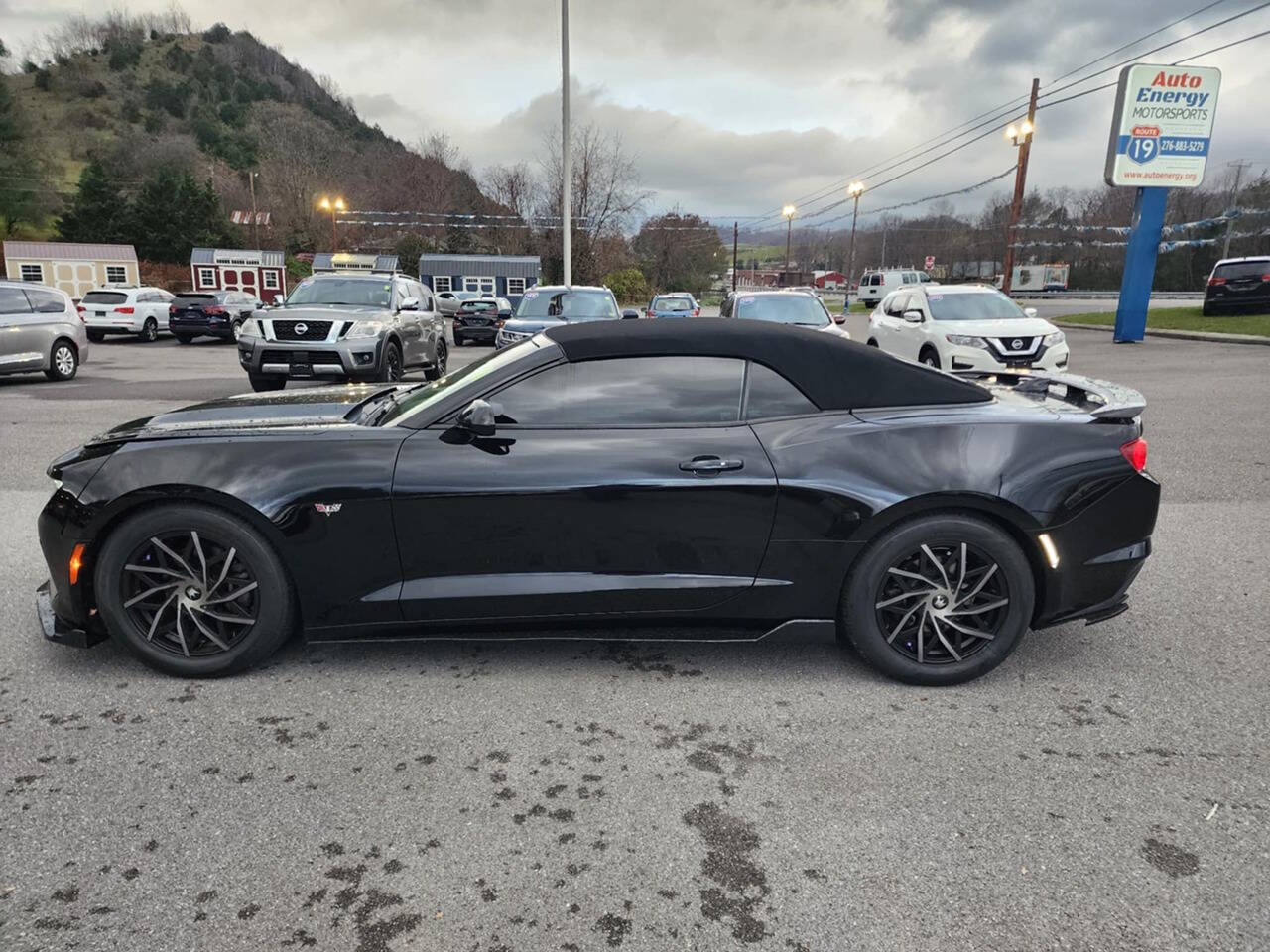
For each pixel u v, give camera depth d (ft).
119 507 9.62
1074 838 7.39
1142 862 7.07
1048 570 10.03
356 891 6.66
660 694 10.05
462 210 225.56
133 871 6.84
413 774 8.32
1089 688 10.23
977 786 8.17
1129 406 10.23
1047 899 6.62
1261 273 65.98
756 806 7.84
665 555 9.97
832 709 9.71
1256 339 52.60
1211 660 10.98
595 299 43.21
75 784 8.02
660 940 6.18
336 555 9.82
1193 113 56.34
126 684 10.05
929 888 6.75
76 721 9.20
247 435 10.16
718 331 10.55
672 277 215.10
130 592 9.97
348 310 33.12
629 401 10.18
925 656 10.25
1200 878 6.88
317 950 6.04
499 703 9.78
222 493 9.57
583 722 9.37
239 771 8.31
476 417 9.57
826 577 10.03
